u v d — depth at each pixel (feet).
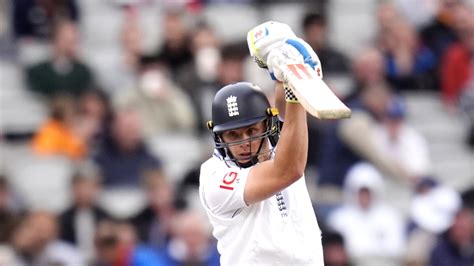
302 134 63.82
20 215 137.18
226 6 193.98
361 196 145.07
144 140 156.87
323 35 173.27
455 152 178.09
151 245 135.03
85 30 185.06
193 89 164.45
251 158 67.62
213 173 67.87
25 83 170.09
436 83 182.91
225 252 68.59
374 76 161.58
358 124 147.23
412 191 154.61
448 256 143.23
